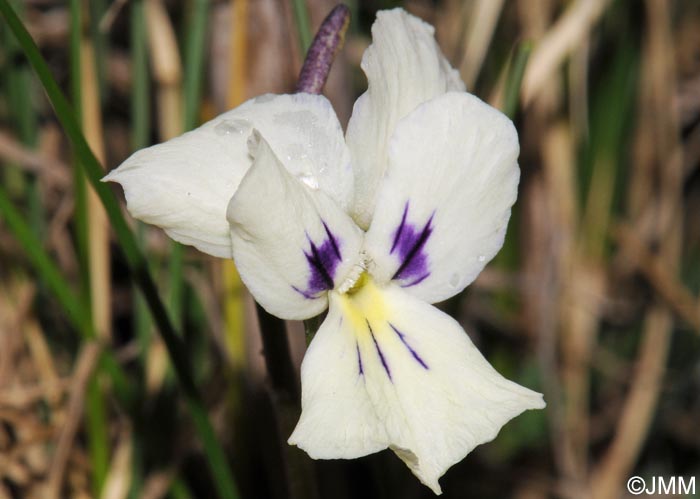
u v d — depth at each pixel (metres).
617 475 0.26
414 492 0.23
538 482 0.25
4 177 0.24
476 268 0.17
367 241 0.17
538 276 0.26
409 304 0.17
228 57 0.23
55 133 0.24
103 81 0.23
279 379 0.18
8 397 0.22
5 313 0.23
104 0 0.23
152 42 0.24
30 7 0.26
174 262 0.21
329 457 0.16
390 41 0.17
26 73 0.23
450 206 0.17
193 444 0.23
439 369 0.17
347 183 0.17
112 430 0.23
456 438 0.17
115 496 0.22
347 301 0.17
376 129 0.17
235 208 0.16
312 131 0.17
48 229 0.24
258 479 0.23
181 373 0.19
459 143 0.17
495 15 0.24
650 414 0.26
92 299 0.22
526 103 0.24
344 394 0.17
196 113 0.21
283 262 0.17
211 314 0.23
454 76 0.18
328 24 0.17
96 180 0.18
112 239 0.24
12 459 0.22
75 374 0.21
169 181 0.17
